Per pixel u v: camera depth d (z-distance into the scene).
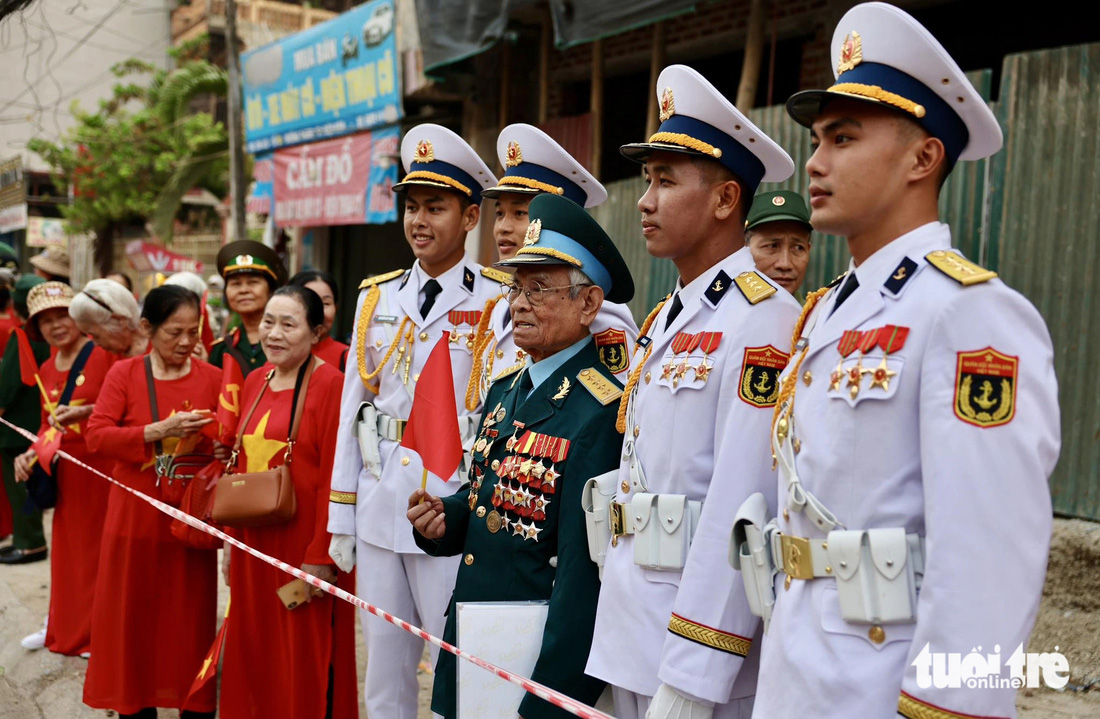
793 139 6.15
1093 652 4.10
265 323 3.89
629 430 2.56
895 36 1.90
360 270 13.11
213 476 4.13
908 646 1.82
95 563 5.25
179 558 4.27
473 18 7.92
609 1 6.51
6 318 7.57
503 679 2.56
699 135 2.46
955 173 5.34
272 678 3.84
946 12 6.82
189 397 4.47
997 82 6.59
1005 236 5.11
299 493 3.83
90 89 24.22
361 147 10.60
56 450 5.07
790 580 1.99
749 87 6.55
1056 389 1.77
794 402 2.04
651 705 2.29
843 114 1.96
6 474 7.07
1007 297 1.77
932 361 1.80
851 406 1.88
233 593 3.88
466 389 3.69
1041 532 1.70
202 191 24.41
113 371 4.48
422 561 3.60
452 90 9.41
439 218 3.72
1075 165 4.82
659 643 2.38
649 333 2.68
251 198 12.97
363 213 10.64
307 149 11.63
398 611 3.69
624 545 2.50
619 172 9.27
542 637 2.60
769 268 4.10
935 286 1.85
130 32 24.61
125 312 5.32
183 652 4.26
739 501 2.25
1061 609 4.40
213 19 22.73
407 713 3.74
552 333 2.75
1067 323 4.87
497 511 2.78
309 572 3.74
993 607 1.67
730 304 2.43
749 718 2.41
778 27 7.27
